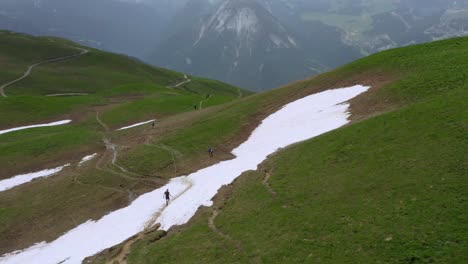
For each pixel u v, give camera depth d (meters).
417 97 53.28
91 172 72.56
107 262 38.97
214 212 42.81
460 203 29.86
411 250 26.98
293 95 82.50
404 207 31.52
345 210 33.88
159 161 70.50
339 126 54.88
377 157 40.50
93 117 121.25
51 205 62.53
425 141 39.94
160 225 45.50
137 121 111.31
